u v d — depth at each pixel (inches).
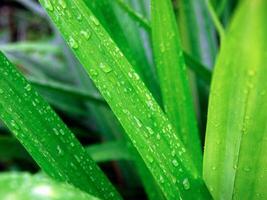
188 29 26.0
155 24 14.4
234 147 12.1
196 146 15.7
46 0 12.6
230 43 10.2
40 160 13.2
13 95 13.4
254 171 12.3
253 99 11.0
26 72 33.5
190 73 24.7
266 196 12.6
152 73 20.6
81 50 12.5
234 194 12.8
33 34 39.8
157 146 12.5
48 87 23.3
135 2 24.1
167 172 12.5
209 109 11.8
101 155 23.3
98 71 12.5
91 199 9.3
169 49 14.9
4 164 30.5
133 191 27.4
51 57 34.6
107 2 17.1
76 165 13.9
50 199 9.0
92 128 30.7
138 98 12.6
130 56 17.2
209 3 17.0
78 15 12.5
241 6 9.3
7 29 40.8
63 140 13.9
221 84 11.2
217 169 12.7
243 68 10.6
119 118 12.3
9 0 41.7
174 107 15.5
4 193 8.9
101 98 24.4
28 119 13.4
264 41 9.8
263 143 11.8
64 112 30.8
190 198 12.8
